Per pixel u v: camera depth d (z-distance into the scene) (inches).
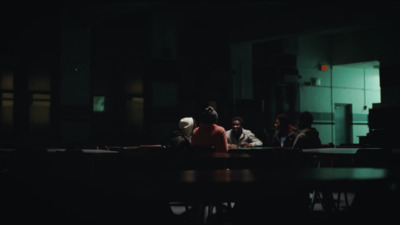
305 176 87.4
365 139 517.3
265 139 591.8
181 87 538.9
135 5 379.2
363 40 645.3
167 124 521.3
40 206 78.2
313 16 483.8
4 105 424.5
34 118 438.9
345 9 456.4
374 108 519.8
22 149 177.9
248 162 190.4
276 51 631.8
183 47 544.4
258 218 88.4
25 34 430.6
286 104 646.5
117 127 493.4
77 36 456.8
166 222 82.4
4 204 78.0
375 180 80.7
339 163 258.4
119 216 78.3
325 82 686.5
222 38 577.9
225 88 577.3
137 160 153.9
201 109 553.9
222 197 80.4
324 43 687.7
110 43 486.6
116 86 491.8
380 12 435.5
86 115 458.9
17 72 429.7
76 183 78.9
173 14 516.7
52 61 446.0
